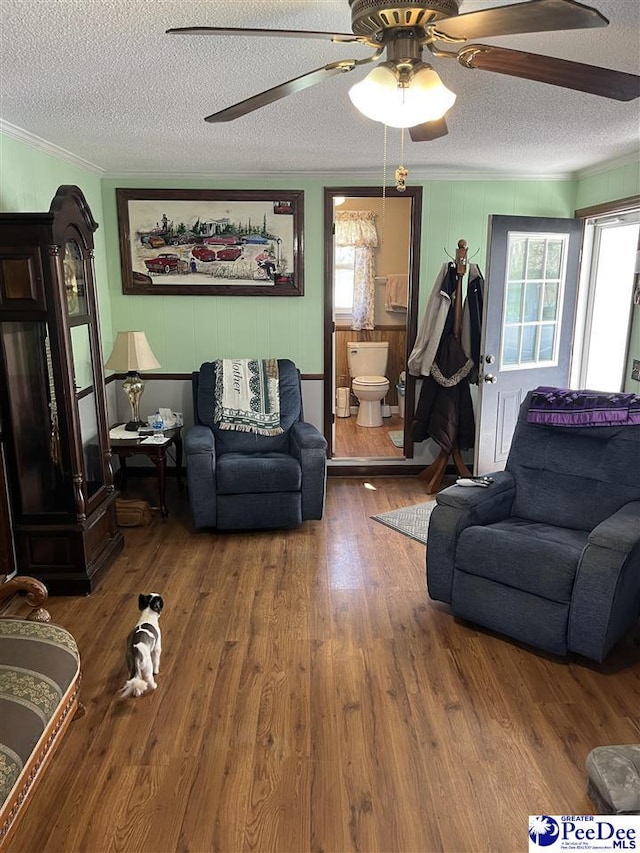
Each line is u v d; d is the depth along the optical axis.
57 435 2.98
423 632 2.78
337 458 5.09
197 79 2.42
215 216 4.57
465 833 1.74
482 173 4.57
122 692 2.34
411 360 4.64
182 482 4.69
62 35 1.99
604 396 2.98
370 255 6.65
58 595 3.09
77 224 3.08
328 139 3.47
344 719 2.21
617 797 1.74
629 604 2.55
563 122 3.11
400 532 3.93
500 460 4.59
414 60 1.60
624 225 4.25
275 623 2.85
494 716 2.22
